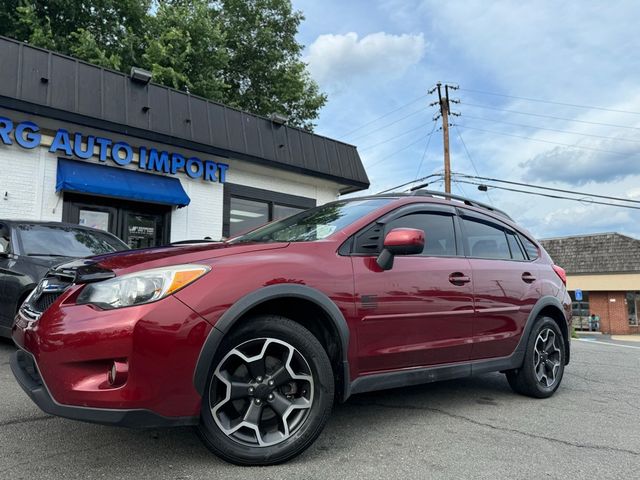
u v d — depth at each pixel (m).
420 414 3.77
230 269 2.65
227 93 19.72
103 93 8.62
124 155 9.12
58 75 8.14
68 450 2.79
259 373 2.65
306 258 2.94
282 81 20.69
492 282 3.96
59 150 8.45
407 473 2.62
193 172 10.05
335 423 3.49
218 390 2.61
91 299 2.47
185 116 9.67
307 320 3.00
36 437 2.99
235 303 2.57
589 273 33.50
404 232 3.09
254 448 2.61
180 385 2.41
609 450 3.10
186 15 15.88
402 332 3.25
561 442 3.22
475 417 3.72
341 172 12.40
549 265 4.83
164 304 2.42
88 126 8.41
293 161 11.38
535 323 4.38
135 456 2.72
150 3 15.95
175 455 2.75
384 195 3.92
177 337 2.40
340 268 3.03
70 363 2.35
